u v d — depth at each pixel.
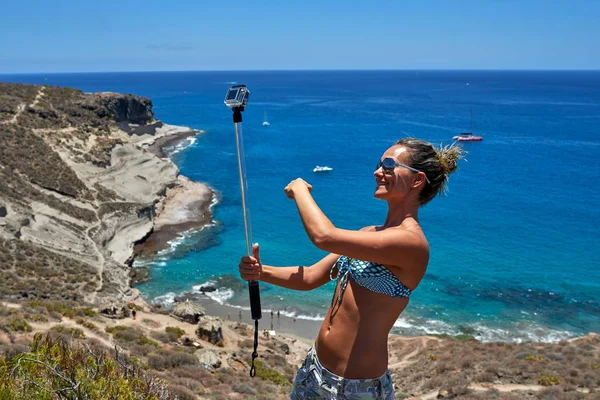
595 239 58.25
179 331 31.70
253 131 148.50
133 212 59.88
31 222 48.38
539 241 57.50
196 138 133.00
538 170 97.62
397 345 35.31
